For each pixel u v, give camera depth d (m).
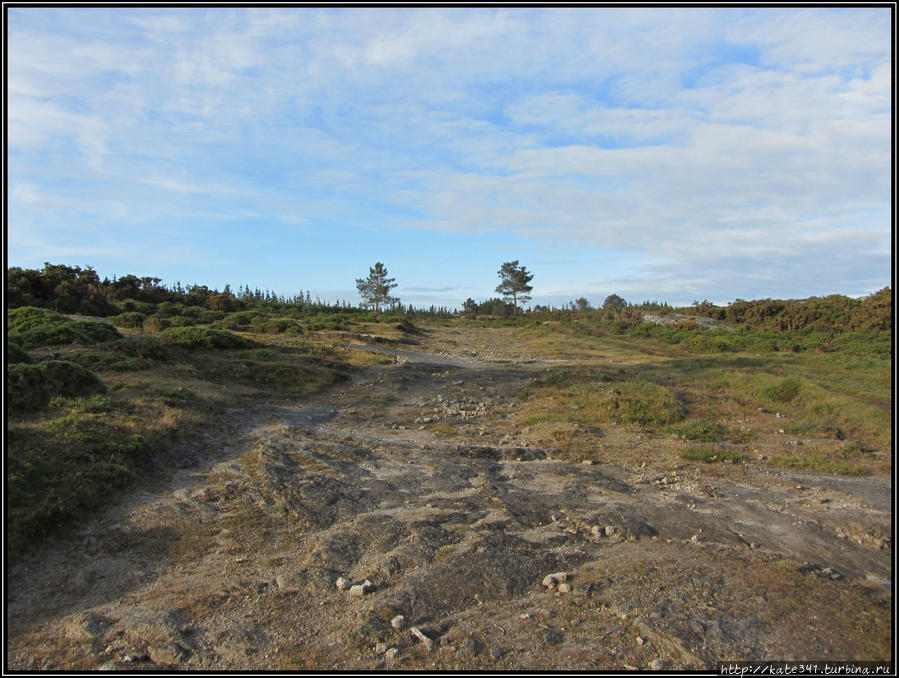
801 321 28.34
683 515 6.05
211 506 6.04
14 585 4.33
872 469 7.91
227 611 4.05
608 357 25.44
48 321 16.34
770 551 5.10
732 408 12.02
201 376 13.27
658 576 4.52
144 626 3.80
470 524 5.71
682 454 8.64
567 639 3.68
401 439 9.71
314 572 4.62
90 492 5.73
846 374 15.52
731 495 6.79
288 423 10.16
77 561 4.76
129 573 4.63
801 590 4.28
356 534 5.41
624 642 3.62
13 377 8.23
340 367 17.69
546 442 9.47
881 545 5.30
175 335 17.17
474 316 68.38
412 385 15.99
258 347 19.22
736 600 4.12
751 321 31.61
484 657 3.48
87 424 7.32
